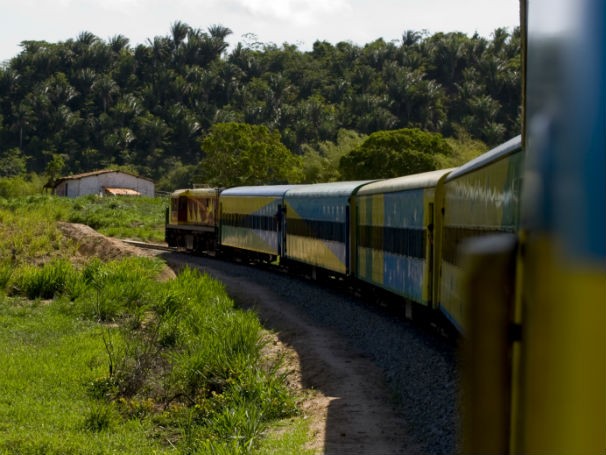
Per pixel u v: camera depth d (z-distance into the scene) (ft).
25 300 94.48
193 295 99.66
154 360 67.15
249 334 69.00
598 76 4.64
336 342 78.74
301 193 132.36
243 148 395.75
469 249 5.43
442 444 42.63
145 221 284.82
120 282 99.81
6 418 50.39
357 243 104.83
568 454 4.67
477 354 5.24
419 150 288.92
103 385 58.49
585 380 4.61
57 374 61.16
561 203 4.83
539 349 4.91
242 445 43.34
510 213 41.83
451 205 65.00
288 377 67.15
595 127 4.61
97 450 44.55
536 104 5.70
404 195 81.41
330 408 53.31
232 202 174.40
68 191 442.91
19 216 172.04
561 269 4.75
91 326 82.38
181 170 610.24
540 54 5.57
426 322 81.05
